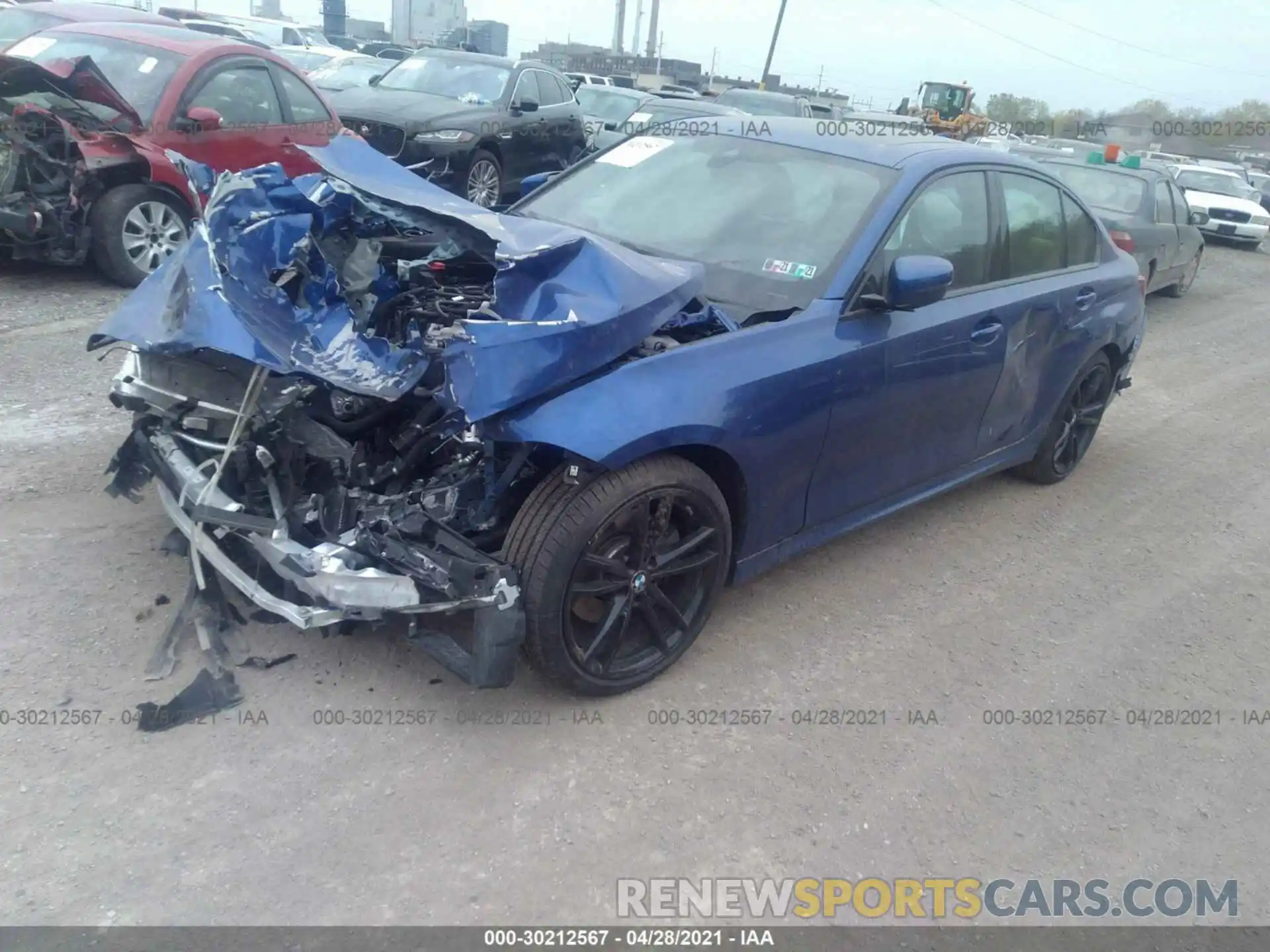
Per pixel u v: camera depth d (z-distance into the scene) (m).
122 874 2.66
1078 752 3.64
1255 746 3.79
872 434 4.15
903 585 4.67
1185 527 5.73
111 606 3.69
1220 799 3.49
